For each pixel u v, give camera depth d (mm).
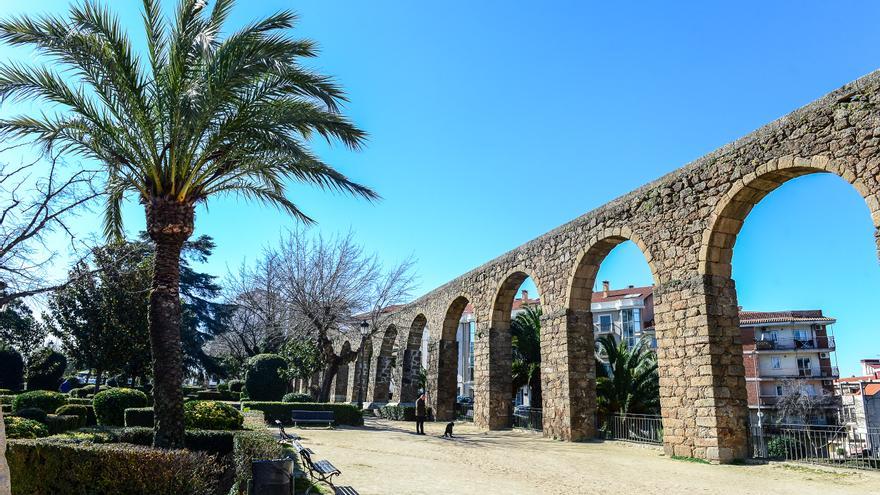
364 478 10664
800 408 42875
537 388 27953
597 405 21906
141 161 12195
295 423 23297
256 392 28062
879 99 11461
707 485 10969
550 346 20953
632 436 19672
